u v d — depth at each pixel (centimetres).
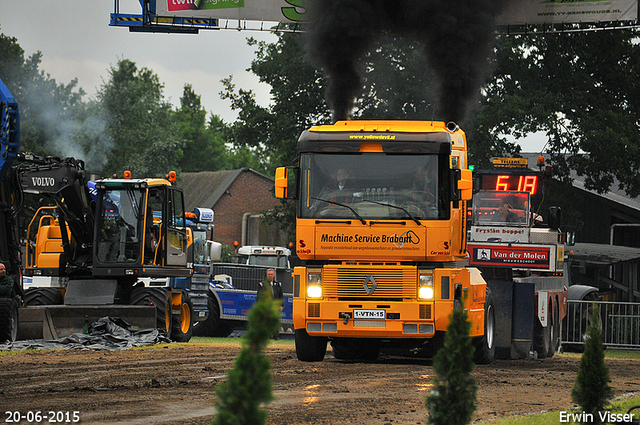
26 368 3934
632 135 13200
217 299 9362
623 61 14075
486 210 6900
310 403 2884
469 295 4638
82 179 6519
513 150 13312
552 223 6825
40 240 6706
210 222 9181
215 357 4722
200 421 2425
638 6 8400
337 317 4372
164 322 6181
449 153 4391
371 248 4350
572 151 13675
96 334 5619
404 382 3622
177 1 8425
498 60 13162
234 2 8369
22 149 16550
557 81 13675
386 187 4381
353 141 4406
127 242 6469
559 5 8300
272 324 1249
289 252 11338
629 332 8069
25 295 6425
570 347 7944
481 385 3722
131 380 3462
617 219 14588
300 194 4422
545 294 6034
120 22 9119
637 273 13538
